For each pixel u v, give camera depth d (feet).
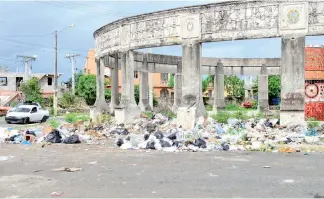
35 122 97.91
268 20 59.52
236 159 38.22
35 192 25.29
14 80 197.77
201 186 26.63
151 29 71.31
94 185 27.17
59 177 30.09
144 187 26.43
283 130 56.80
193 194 24.43
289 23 57.93
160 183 27.66
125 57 76.74
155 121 72.02
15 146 49.93
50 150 45.98
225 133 56.13
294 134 53.06
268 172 31.50
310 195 24.04
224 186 26.61
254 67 110.52
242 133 54.70
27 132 58.34
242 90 214.28
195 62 65.72
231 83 213.46
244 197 23.63
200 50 65.92
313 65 75.05
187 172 31.68
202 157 39.63
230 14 62.44
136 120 75.00
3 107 133.59
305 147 45.24
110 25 81.61
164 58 101.76
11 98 161.79
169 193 24.72
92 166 34.81
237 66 109.70
